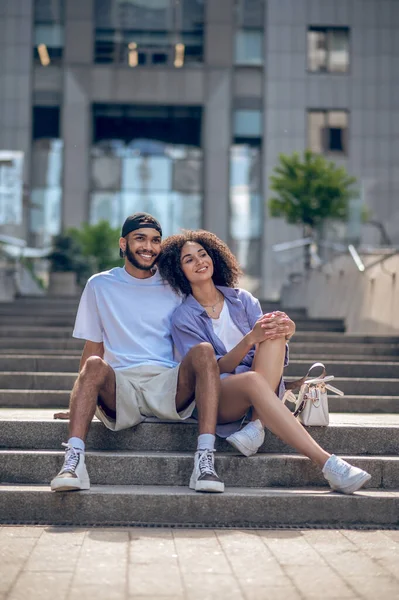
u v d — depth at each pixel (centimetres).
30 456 435
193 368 432
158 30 2652
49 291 1917
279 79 2616
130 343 463
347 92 2616
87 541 360
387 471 439
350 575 311
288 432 422
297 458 438
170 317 472
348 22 2625
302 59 2617
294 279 1508
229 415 446
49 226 2609
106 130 2656
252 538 372
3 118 2616
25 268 1719
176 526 396
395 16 2631
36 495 400
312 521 405
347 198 1422
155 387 445
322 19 2625
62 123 2622
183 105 2645
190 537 371
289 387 472
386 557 338
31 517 399
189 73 2636
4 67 2631
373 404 657
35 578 303
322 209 1414
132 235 468
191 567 319
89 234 2070
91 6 2642
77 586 293
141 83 2630
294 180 1456
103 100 2628
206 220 2614
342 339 916
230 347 469
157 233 470
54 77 2641
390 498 407
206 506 402
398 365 766
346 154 2605
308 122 2616
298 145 2602
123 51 2645
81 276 1978
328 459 416
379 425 475
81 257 1998
